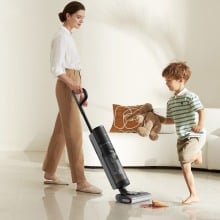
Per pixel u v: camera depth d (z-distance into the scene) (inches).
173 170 228.1
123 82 296.0
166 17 297.0
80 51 294.7
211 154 220.7
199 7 295.9
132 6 295.7
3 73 299.7
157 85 297.9
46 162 189.3
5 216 140.5
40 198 164.6
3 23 298.5
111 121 293.4
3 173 214.5
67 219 136.9
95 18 294.2
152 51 297.0
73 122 173.6
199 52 297.1
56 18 300.7
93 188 173.0
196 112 156.1
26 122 302.5
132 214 142.1
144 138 232.8
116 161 156.6
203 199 161.6
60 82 173.3
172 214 142.0
